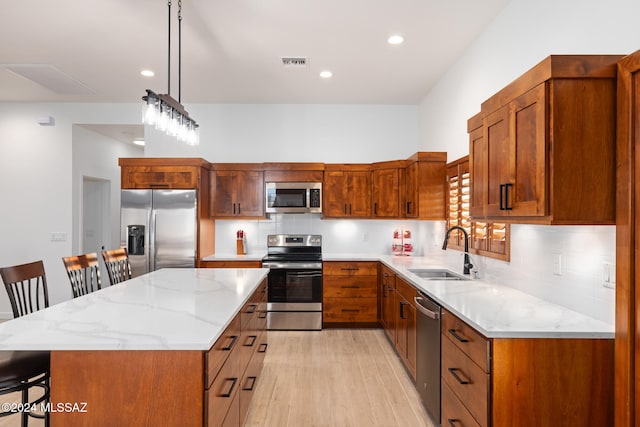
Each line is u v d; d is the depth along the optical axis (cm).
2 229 503
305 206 486
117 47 343
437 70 397
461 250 349
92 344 150
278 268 460
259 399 285
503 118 203
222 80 426
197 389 154
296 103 518
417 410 270
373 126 524
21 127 505
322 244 521
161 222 453
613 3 176
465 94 351
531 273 240
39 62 375
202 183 464
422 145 498
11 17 290
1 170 504
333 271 462
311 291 461
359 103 516
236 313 203
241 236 510
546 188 164
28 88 450
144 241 453
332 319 461
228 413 192
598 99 162
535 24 239
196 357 155
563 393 167
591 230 189
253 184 489
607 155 163
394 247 504
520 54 257
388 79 424
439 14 288
